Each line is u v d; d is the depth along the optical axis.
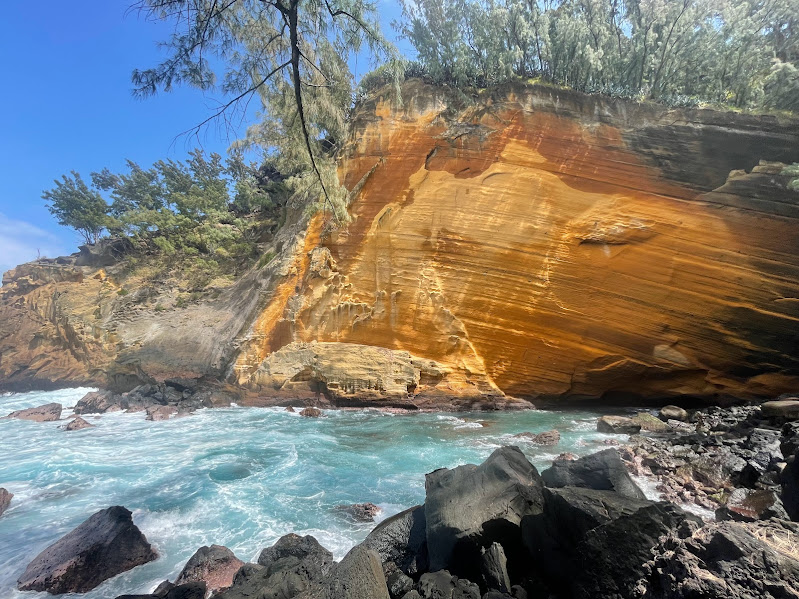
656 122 14.60
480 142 16.83
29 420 17.19
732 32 15.61
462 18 18.03
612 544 3.74
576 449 10.11
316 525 7.14
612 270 14.08
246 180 30.98
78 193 37.19
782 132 13.04
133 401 19.05
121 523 6.79
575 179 15.20
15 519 7.96
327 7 7.50
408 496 8.09
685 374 13.52
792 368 12.41
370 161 18.91
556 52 16.78
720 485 7.49
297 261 19.41
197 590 5.26
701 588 2.65
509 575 4.76
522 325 14.97
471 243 16.03
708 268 13.15
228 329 20.64
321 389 17.02
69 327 26.27
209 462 10.67
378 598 4.19
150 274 27.78
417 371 15.74
